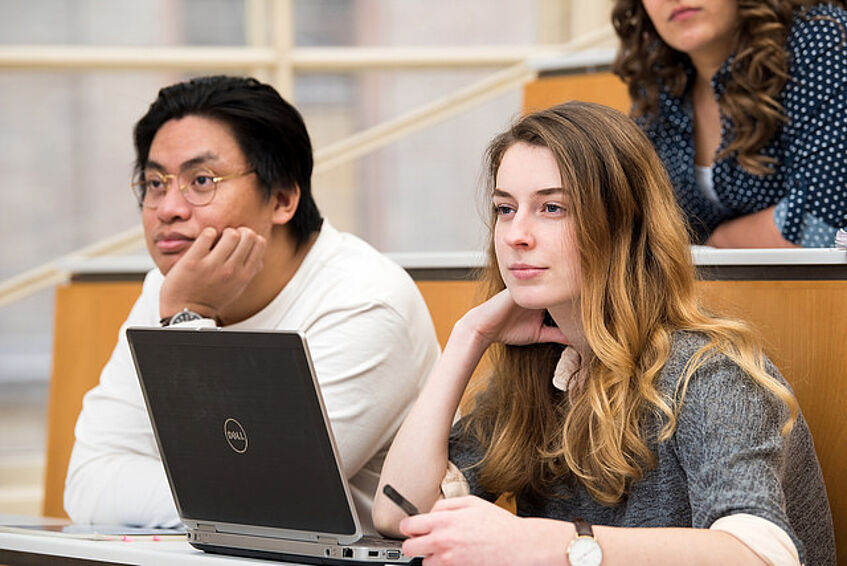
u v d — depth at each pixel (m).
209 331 3.05
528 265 3.18
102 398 4.34
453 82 9.34
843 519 3.54
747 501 2.75
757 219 4.72
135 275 5.90
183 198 4.10
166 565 2.92
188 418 3.15
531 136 3.22
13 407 8.75
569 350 3.38
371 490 4.07
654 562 2.64
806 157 4.56
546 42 9.45
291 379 2.92
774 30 4.61
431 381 3.49
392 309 4.00
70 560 3.15
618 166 3.18
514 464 3.42
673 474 3.05
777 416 2.95
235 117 4.11
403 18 9.41
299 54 9.11
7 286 7.89
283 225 4.19
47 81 8.88
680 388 3.02
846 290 3.57
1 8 8.77
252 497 3.07
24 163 8.88
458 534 2.70
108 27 8.95
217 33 9.09
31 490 8.56
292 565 2.82
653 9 4.84
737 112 4.68
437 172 9.48
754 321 3.70
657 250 3.21
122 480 4.03
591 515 3.29
